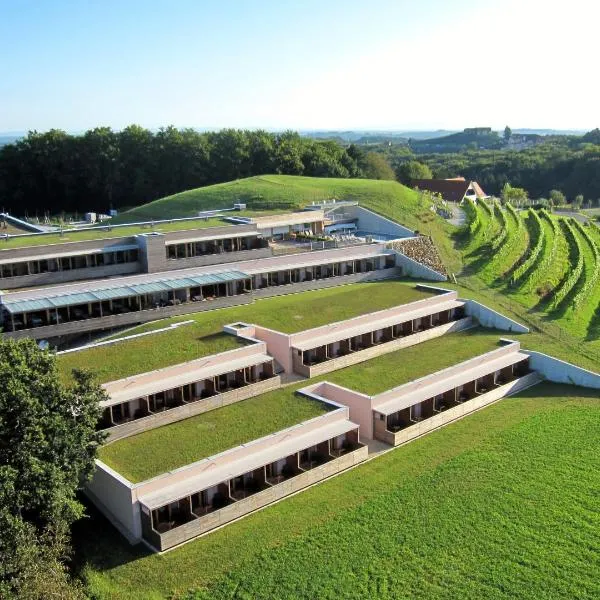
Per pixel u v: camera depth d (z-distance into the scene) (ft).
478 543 140.15
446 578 129.90
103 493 154.10
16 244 258.37
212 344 210.59
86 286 242.78
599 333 274.16
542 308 291.99
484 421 201.57
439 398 209.67
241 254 290.35
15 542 118.73
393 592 126.21
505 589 126.82
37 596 115.14
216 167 559.38
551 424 197.57
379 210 391.86
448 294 272.51
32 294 232.32
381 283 300.20
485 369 221.66
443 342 248.11
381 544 140.05
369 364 223.10
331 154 586.86
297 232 350.43
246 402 190.60
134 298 246.88
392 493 159.43
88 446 144.46
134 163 563.07
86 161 556.51
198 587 127.95
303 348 213.46
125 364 192.75
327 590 126.72
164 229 295.28
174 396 189.06
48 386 138.72
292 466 170.40
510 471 168.86
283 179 453.99
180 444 163.94
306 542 140.87
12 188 558.97
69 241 266.16
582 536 142.20
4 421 129.59
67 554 136.46
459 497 157.07
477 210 421.18
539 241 364.79
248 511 152.97
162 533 138.62
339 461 171.22
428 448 183.73
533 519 148.25
